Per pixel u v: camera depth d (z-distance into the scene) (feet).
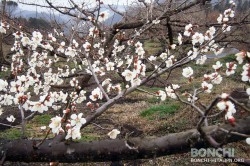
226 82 34.60
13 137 20.25
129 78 9.58
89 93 30.19
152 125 22.48
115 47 17.48
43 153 8.41
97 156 8.30
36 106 8.85
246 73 6.95
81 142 8.53
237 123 7.61
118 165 16.22
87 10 16.76
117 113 27.84
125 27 19.60
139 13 20.75
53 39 14.12
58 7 17.79
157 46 32.94
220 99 6.24
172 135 8.15
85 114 16.97
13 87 9.68
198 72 41.78
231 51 56.85
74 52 13.10
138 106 30.01
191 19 19.31
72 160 8.39
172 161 16.94
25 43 12.48
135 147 8.09
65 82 22.29
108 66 13.12
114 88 11.45
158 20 15.87
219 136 7.45
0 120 23.88
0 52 23.17
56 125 7.70
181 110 24.94
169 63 12.07
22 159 8.59
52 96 9.64
